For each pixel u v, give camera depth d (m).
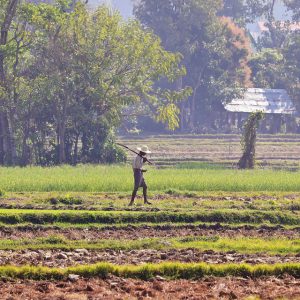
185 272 54.59
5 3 173.62
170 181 110.12
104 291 49.44
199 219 80.19
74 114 176.00
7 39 186.00
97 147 180.62
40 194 99.19
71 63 177.00
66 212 78.38
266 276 55.00
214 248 64.94
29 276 52.94
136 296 48.47
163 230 75.56
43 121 179.50
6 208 84.88
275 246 65.19
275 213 82.19
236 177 118.50
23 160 175.12
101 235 71.44
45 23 175.62
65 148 183.00
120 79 176.38
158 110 188.00
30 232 72.25
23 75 177.88
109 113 180.88
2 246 63.97
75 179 110.50
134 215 78.75
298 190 111.88
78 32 178.12
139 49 181.00
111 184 106.19
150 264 55.19
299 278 55.25
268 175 125.50
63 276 53.16
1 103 172.62
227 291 49.59
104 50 180.00
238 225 78.12
